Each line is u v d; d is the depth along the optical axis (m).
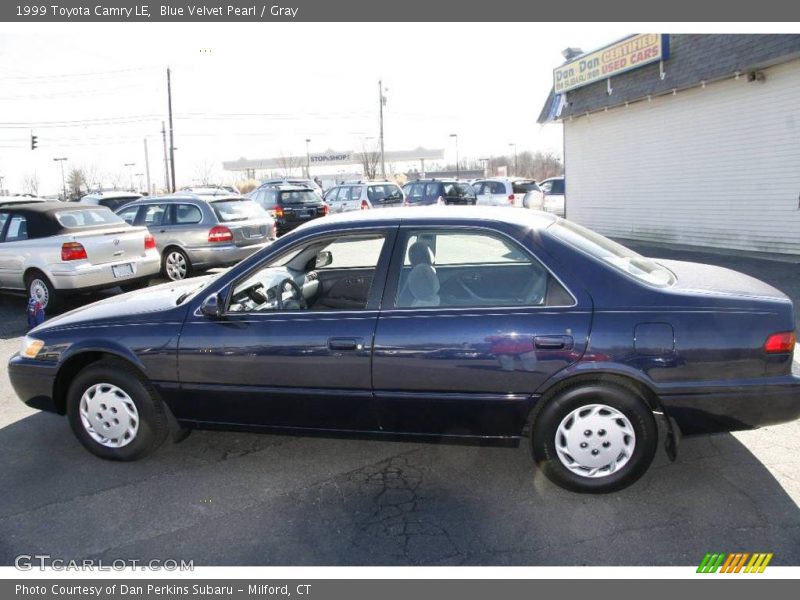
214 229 10.92
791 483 3.60
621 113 15.59
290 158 63.31
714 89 12.85
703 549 3.03
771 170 11.88
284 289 4.43
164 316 3.97
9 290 9.12
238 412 3.90
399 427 3.71
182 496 3.68
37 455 4.28
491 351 3.44
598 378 3.44
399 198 18.77
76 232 8.80
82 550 3.18
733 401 3.31
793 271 9.91
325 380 3.68
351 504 3.54
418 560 3.02
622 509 3.40
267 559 3.07
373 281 3.72
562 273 3.49
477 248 3.70
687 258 11.83
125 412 4.04
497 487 3.69
